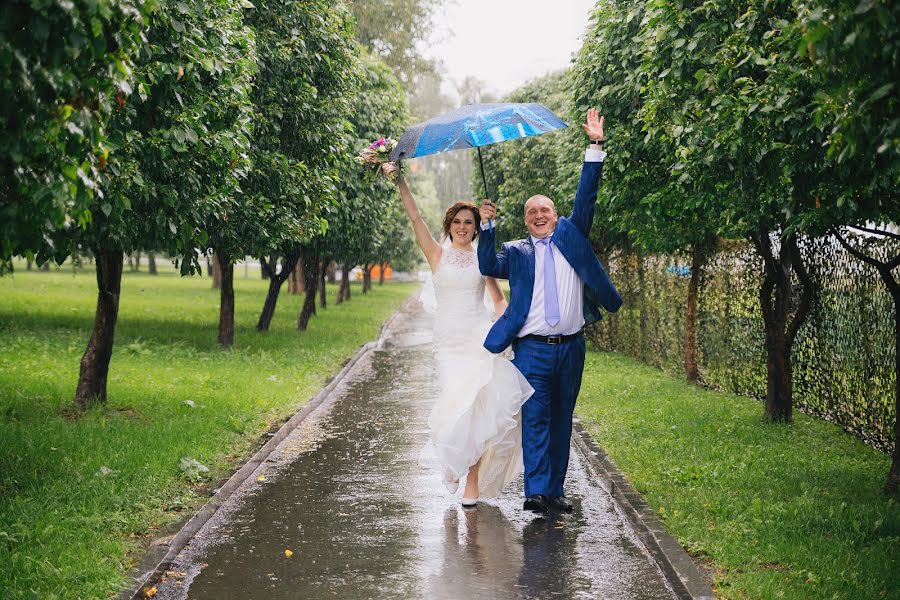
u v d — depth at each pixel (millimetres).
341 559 5844
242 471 8102
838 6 3756
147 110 7742
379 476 8281
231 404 11453
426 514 6969
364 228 21234
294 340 21422
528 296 6875
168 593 5199
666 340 16672
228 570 5621
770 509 6695
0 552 5375
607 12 10938
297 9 14133
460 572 5602
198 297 38312
